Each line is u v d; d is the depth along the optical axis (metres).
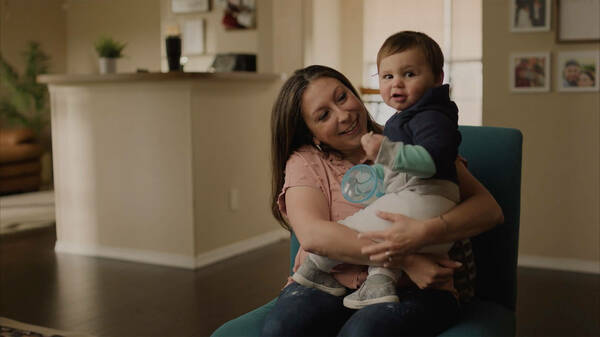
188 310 3.36
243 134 4.60
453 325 1.51
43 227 5.59
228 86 4.42
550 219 4.15
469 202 1.48
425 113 1.42
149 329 3.08
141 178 4.37
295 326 1.45
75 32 9.32
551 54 4.06
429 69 1.51
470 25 7.16
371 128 1.75
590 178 4.04
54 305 3.47
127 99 4.36
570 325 3.04
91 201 4.59
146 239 4.39
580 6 3.95
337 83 1.62
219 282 3.87
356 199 1.51
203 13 6.11
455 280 1.60
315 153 1.66
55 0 9.18
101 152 4.52
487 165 1.75
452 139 1.37
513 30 4.13
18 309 3.40
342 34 7.65
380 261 1.40
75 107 4.59
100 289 3.76
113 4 9.05
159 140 4.27
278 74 4.82
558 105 4.08
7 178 7.23
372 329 1.34
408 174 1.46
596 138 4.00
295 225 1.53
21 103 8.20
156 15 8.80
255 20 5.57
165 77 4.07
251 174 4.70
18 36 8.62
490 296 1.74
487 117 4.25
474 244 1.75
